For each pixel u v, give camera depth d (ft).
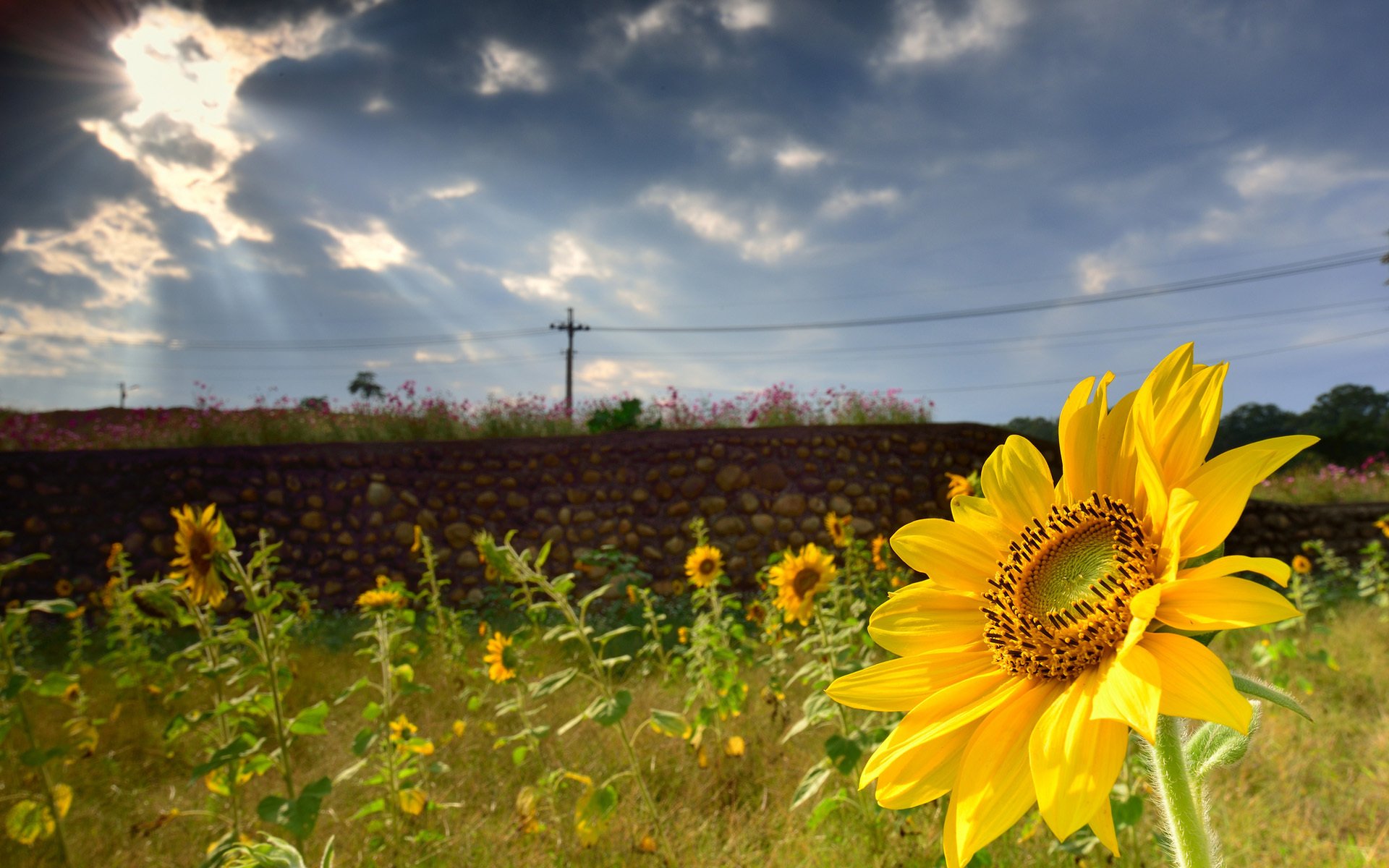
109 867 10.47
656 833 10.24
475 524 32.45
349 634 25.22
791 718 14.79
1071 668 2.72
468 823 11.15
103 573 29.96
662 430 34.73
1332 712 13.99
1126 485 2.90
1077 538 2.89
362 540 31.78
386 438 39.24
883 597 21.33
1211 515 2.47
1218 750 2.54
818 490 32.40
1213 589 2.27
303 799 8.45
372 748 13.53
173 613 10.34
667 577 31.55
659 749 13.58
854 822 10.21
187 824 11.81
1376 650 17.78
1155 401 2.80
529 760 13.71
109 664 19.76
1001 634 2.94
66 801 10.71
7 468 30.60
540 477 33.01
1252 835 9.46
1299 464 56.70
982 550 3.22
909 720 2.90
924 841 9.29
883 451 33.14
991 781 2.64
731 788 12.09
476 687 18.40
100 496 30.94
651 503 32.50
